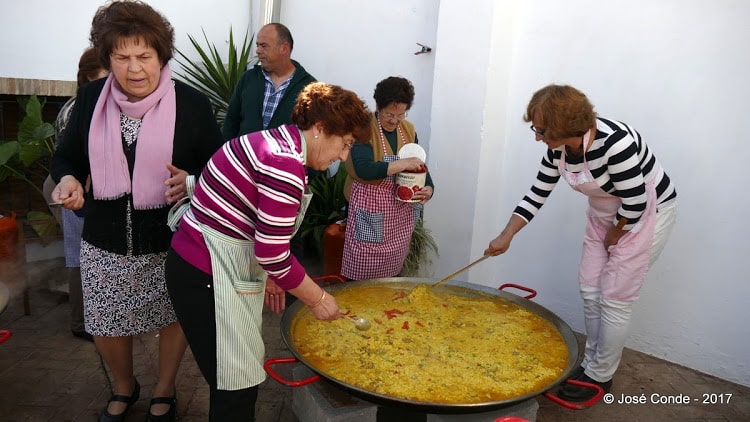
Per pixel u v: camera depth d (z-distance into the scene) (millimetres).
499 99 3934
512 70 3982
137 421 2789
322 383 2539
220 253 1986
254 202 1945
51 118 4891
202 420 2842
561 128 2574
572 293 3906
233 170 1924
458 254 4148
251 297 2074
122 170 2320
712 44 3154
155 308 2547
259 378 2131
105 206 2381
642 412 3041
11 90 4402
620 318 2986
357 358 2312
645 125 3449
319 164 2018
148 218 2416
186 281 2055
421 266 4340
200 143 2492
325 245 4242
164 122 2338
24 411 2854
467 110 3938
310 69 5629
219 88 5578
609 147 2656
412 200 3170
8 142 4016
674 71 3301
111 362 2643
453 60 3980
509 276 4238
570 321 3947
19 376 3176
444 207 4188
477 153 3912
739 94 3109
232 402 2104
